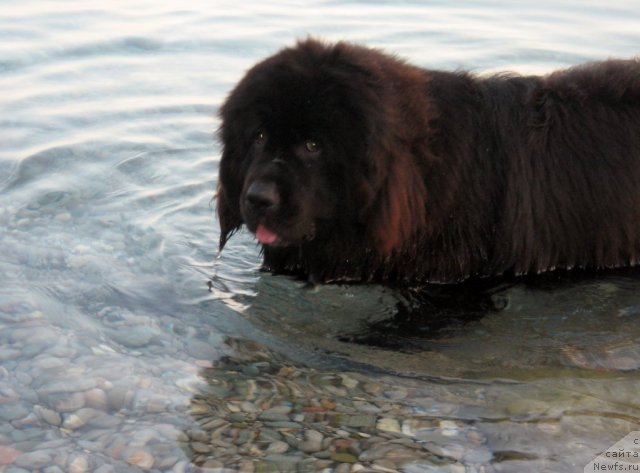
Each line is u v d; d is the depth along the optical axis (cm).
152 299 286
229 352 273
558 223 297
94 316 281
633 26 438
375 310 286
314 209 282
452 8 481
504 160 295
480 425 257
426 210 288
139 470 248
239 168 287
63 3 484
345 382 267
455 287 294
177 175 334
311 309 286
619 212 299
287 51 282
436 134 288
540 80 306
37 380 264
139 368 268
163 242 305
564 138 299
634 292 293
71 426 255
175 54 408
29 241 304
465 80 297
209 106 370
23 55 402
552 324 283
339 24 445
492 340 278
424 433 255
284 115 277
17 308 281
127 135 352
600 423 257
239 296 289
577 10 473
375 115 276
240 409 260
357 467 249
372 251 288
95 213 316
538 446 253
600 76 306
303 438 254
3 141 345
